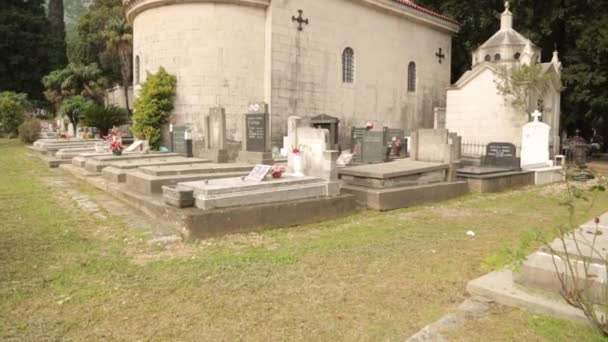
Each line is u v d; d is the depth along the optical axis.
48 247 5.89
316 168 8.97
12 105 33.84
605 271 3.72
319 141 8.87
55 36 54.06
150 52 19.22
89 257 5.49
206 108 18.22
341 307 4.06
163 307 4.04
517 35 21.97
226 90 18.28
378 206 9.13
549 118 19.64
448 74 29.17
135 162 12.39
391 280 4.77
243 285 4.58
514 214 8.96
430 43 27.56
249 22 18.48
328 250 5.95
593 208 9.72
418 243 6.40
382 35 24.22
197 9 18.06
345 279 4.79
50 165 15.80
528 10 24.45
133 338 3.48
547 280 4.02
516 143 18.78
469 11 27.91
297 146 9.37
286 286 4.57
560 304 3.75
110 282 4.64
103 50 46.66
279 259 5.47
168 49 18.59
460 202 10.58
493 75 19.41
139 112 18.77
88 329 3.62
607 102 22.89
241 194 7.17
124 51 38.19
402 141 18.23
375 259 5.56
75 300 4.19
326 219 8.19
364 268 5.18
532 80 18.22
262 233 6.95
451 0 28.28
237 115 18.48
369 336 3.51
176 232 6.68
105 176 11.56
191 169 10.19
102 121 27.00
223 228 6.71
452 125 20.89
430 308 4.05
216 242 6.32
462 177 12.53
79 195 10.03
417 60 26.72
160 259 5.46
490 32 28.47
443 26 27.48
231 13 18.16
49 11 59.41
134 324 3.71
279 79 19.02
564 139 29.23
